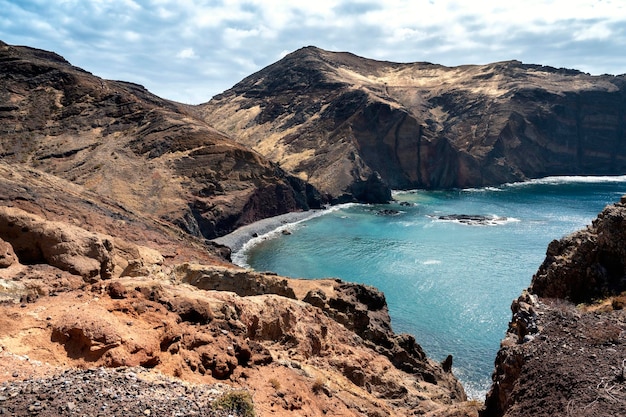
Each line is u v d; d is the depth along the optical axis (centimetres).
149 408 1068
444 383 3856
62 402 1004
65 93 12712
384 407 2361
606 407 1262
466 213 12000
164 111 12494
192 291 2234
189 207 9219
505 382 1736
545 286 2364
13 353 1223
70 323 1347
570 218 11062
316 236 9694
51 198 5300
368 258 8006
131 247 3266
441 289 6469
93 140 11256
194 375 1458
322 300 4050
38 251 2348
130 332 1419
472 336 5138
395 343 3988
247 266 7681
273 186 11394
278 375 1759
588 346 1603
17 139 11000
